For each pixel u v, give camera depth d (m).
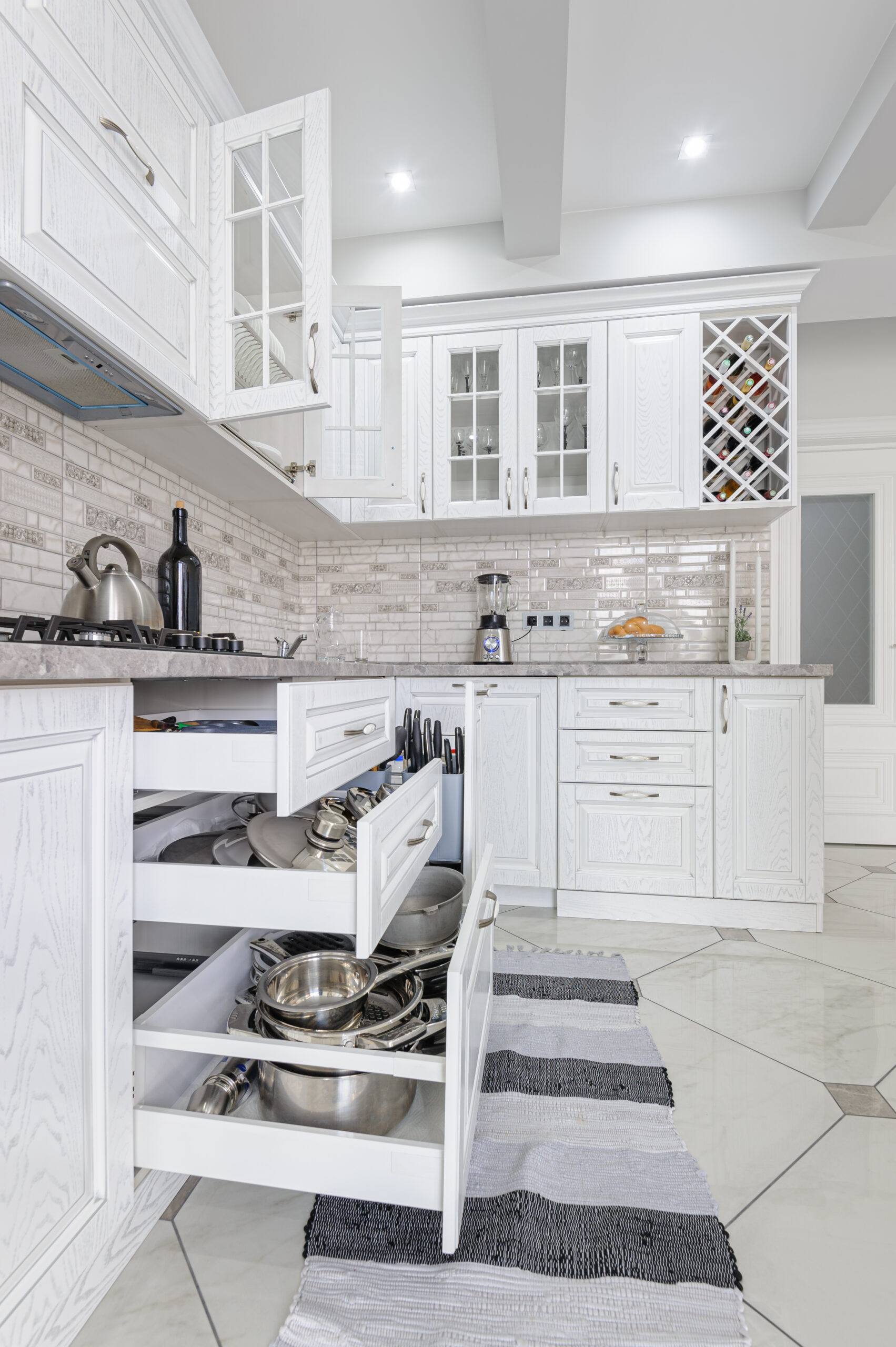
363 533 3.10
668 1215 1.03
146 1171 1.00
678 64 2.03
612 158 2.42
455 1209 0.85
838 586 3.54
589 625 3.09
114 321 1.21
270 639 2.91
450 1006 0.85
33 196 1.01
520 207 2.39
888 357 3.43
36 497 1.48
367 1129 1.02
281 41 1.93
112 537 1.50
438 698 2.32
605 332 2.73
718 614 3.03
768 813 2.30
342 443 2.54
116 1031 0.85
